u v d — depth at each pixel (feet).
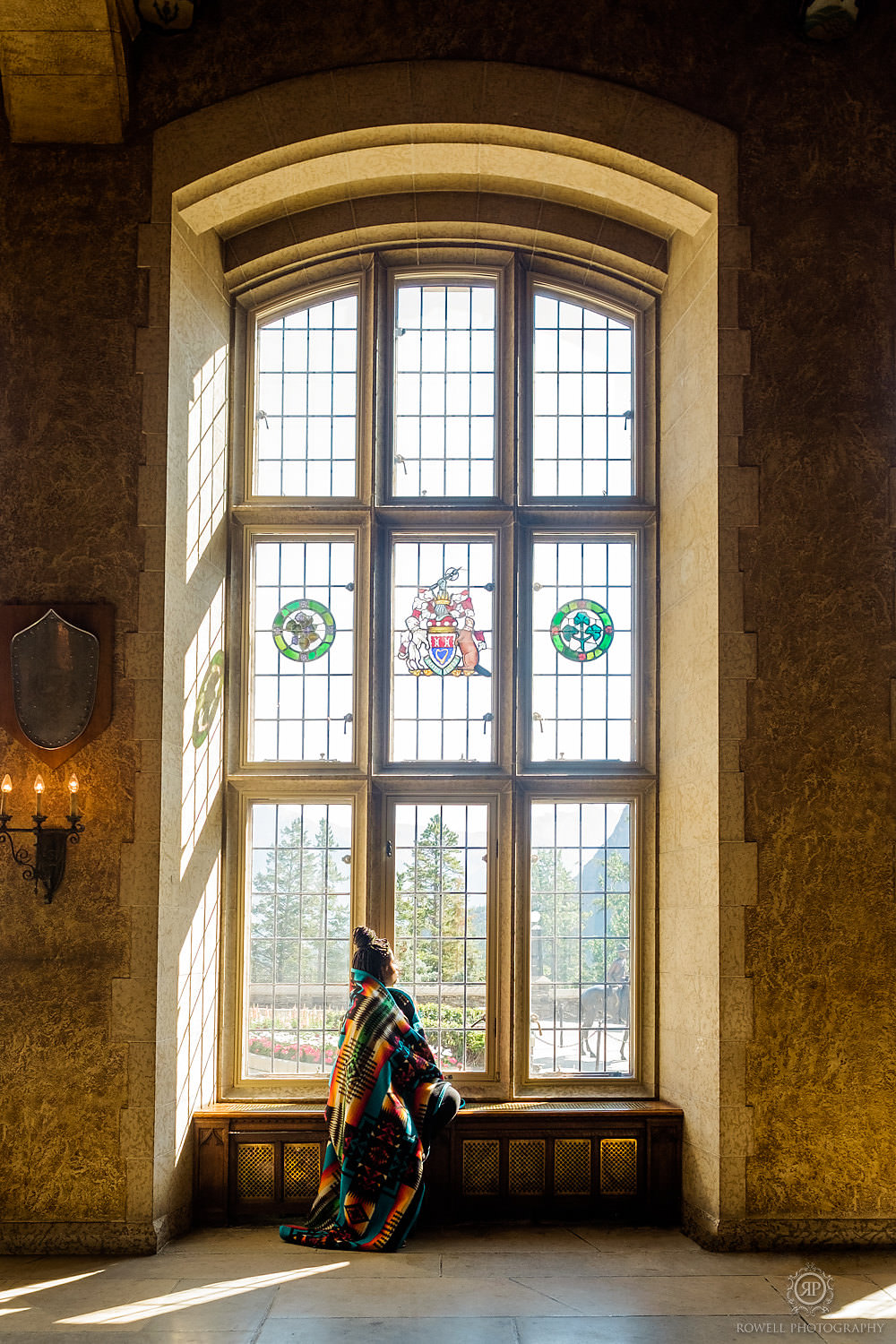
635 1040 18.57
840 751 16.39
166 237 16.92
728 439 16.75
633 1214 17.13
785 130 17.20
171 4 16.79
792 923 16.11
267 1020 18.53
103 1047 15.72
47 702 16.21
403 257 19.61
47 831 15.92
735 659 16.46
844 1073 15.93
